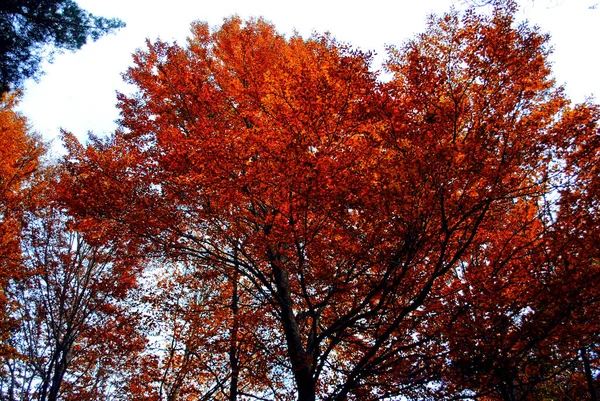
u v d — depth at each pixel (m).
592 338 5.10
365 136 5.60
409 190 5.04
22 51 6.94
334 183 5.20
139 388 9.69
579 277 4.84
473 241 6.12
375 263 5.68
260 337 8.09
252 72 7.32
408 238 5.26
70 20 7.29
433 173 4.96
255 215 7.15
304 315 6.86
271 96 5.89
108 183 6.77
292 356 6.07
